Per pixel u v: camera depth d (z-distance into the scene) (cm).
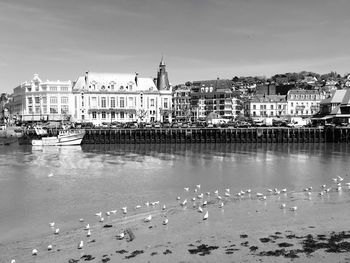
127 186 5212
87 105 16800
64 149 10569
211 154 9050
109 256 2783
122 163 7512
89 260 2733
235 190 4894
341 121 13800
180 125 14075
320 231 3178
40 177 5959
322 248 2788
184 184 5316
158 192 4822
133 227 3409
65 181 5616
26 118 15975
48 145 11544
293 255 2680
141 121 16238
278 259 2628
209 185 5225
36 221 3666
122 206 4166
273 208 3950
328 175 5872
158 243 2995
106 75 17612
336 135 12275
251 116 17750
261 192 4750
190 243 2977
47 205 4238
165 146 11425
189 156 8650
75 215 3847
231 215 3719
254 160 7825
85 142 12256
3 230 3416
